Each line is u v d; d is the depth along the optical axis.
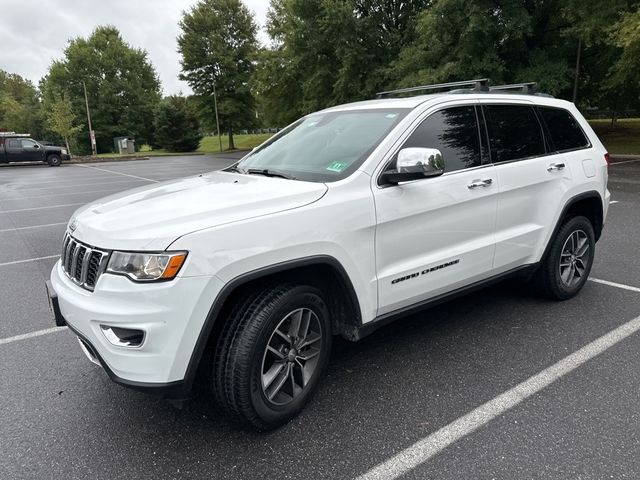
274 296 2.56
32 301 4.94
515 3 17.02
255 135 69.75
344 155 3.12
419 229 3.12
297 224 2.58
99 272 2.38
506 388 3.03
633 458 2.37
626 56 15.19
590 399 2.87
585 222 4.36
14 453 2.56
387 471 2.35
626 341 3.58
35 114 71.44
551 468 2.32
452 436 2.59
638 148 19.66
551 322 3.96
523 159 3.84
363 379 3.20
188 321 2.29
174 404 2.46
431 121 3.29
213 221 2.40
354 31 25.33
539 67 17.95
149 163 30.91
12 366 3.54
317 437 2.62
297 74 30.27
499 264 3.71
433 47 19.20
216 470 2.40
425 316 4.19
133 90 56.72
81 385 3.26
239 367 2.46
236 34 46.31
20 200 13.34
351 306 2.89
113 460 2.49
